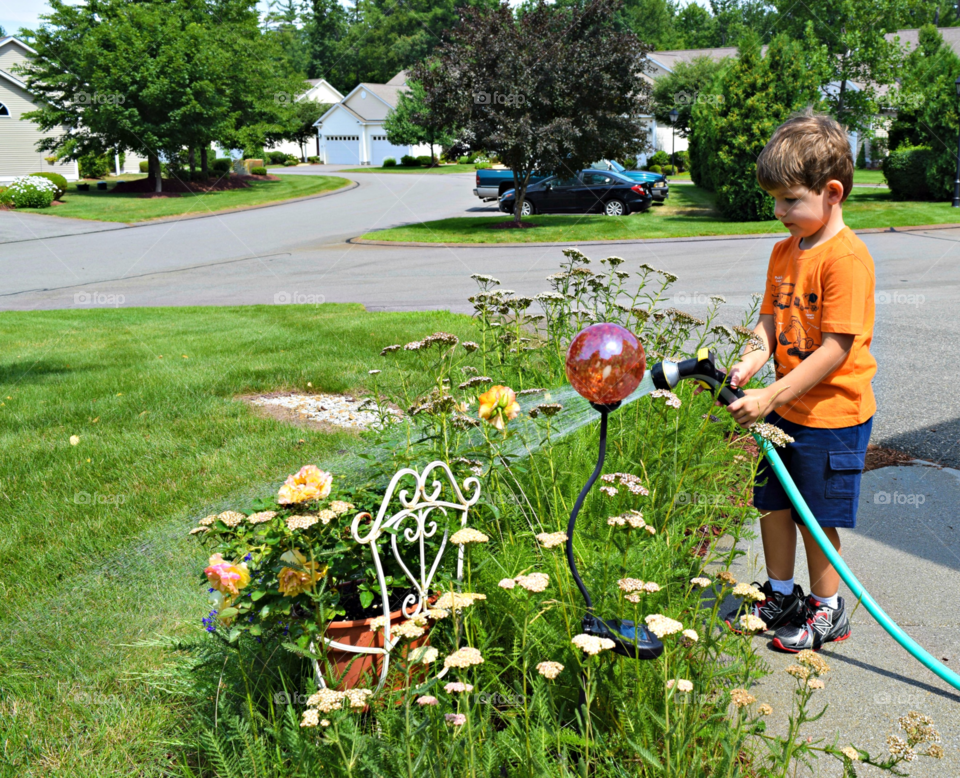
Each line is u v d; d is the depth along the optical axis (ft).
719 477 9.21
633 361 4.84
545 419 8.05
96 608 8.27
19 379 18.69
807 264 7.24
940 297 28.81
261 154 127.44
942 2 186.09
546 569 6.73
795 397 7.14
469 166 174.70
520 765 5.10
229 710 6.04
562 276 12.24
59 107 108.06
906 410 15.42
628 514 5.33
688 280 34.30
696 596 6.79
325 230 69.31
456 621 5.29
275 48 132.26
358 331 23.32
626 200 70.03
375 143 207.62
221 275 44.83
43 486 11.82
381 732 5.25
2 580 8.98
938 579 8.98
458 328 22.76
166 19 110.52
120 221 81.35
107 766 6.06
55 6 104.99
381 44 254.88
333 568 5.99
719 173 62.75
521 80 56.49
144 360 20.84
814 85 60.39
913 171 68.64
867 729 6.49
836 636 7.79
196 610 8.21
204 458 12.75
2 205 88.99
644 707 5.12
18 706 6.79
